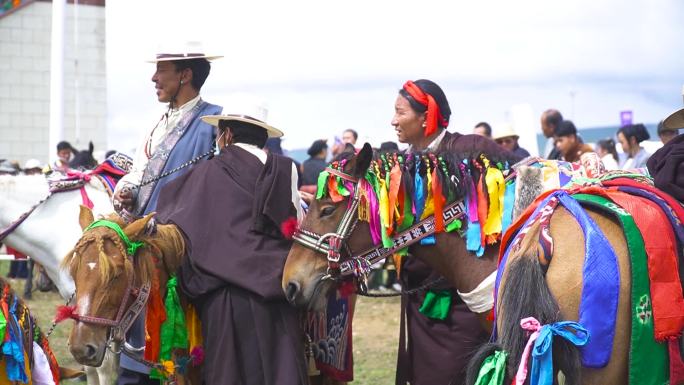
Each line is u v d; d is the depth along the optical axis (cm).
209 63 545
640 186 365
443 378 477
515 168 440
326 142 1215
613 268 320
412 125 509
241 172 447
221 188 441
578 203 344
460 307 475
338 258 423
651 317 323
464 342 472
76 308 403
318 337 470
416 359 489
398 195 427
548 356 312
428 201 432
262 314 423
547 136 1128
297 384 420
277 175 443
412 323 492
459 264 438
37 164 1240
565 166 441
